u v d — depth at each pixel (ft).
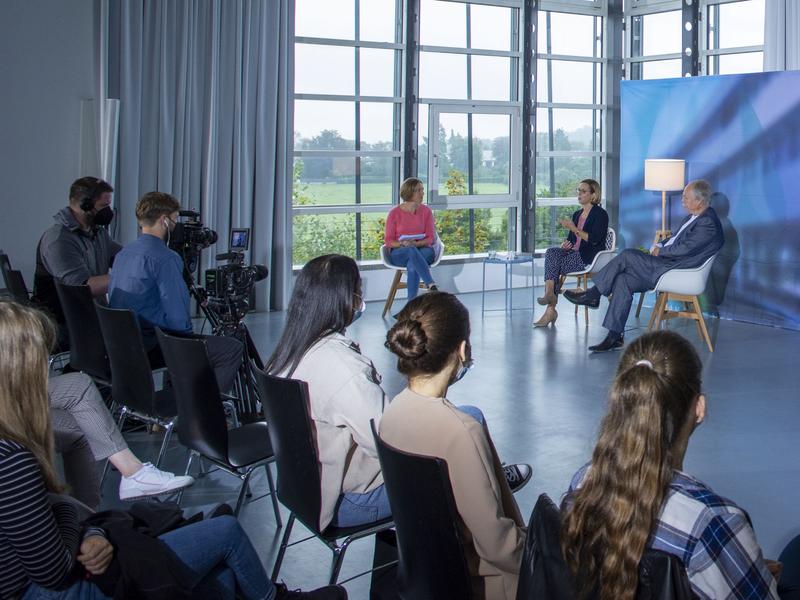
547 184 34.22
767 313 25.81
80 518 6.81
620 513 5.18
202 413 10.41
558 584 5.41
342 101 29.89
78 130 24.49
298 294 8.70
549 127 33.96
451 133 32.04
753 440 15.47
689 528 5.16
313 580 10.35
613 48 34.40
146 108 25.45
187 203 26.43
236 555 7.43
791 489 13.19
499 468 7.57
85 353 14.14
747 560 5.13
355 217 30.60
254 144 27.40
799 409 17.33
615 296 22.86
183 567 6.83
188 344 10.15
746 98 25.57
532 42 32.55
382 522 8.61
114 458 11.05
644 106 28.17
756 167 25.57
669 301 27.76
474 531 6.87
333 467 8.34
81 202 16.52
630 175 28.84
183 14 25.44
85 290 13.51
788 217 24.98
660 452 5.28
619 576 5.11
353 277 8.70
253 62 26.99
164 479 11.18
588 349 22.94
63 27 23.91
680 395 5.40
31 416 6.37
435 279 31.76
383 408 8.36
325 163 29.84
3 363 6.27
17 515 5.95
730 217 26.40
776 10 28.04
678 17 32.71
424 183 31.91
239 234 17.69
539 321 25.99
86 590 6.34
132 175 25.23
